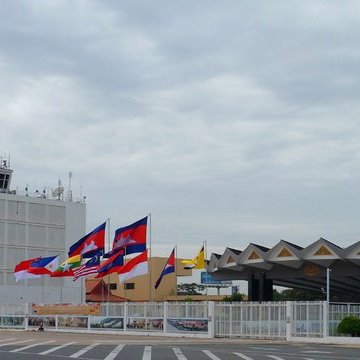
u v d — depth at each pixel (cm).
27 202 11006
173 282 11556
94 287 11512
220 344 3750
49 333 5312
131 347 3316
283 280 6988
